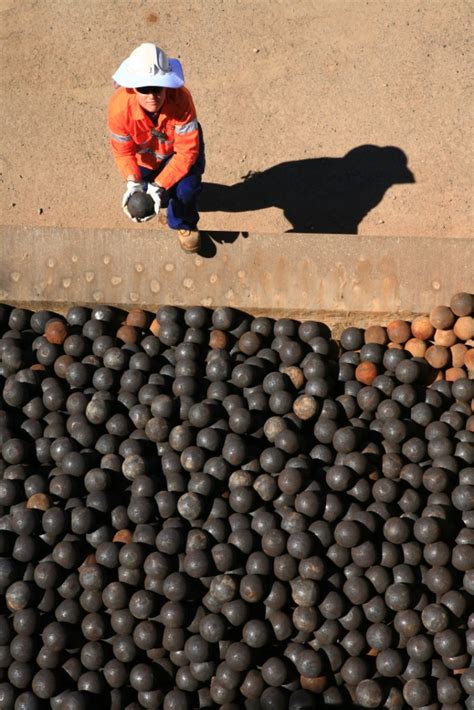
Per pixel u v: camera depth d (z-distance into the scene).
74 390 4.95
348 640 4.32
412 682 4.27
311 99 5.69
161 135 4.45
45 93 5.75
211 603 4.35
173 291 5.11
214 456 4.69
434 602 4.37
